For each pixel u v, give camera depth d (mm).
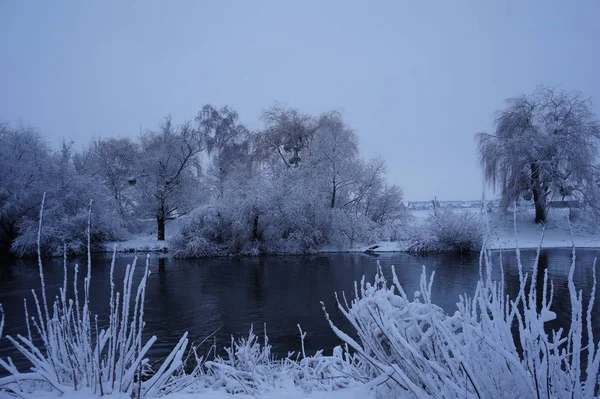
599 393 2754
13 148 31359
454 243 28734
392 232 33688
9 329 11461
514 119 33312
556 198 32062
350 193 35469
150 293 16297
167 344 10164
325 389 4312
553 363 2736
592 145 30781
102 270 22016
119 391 3572
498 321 2887
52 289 16703
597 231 31719
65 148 33219
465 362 2668
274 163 38156
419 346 3381
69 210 30578
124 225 34812
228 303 14672
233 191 31625
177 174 34250
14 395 3727
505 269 20266
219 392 4383
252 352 5828
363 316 3910
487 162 32969
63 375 3803
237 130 43125
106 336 3924
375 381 3598
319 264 24062
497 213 33250
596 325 10711
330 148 34000
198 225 29578
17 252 28312
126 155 38719
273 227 29703
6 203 28578
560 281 16938
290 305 14320
